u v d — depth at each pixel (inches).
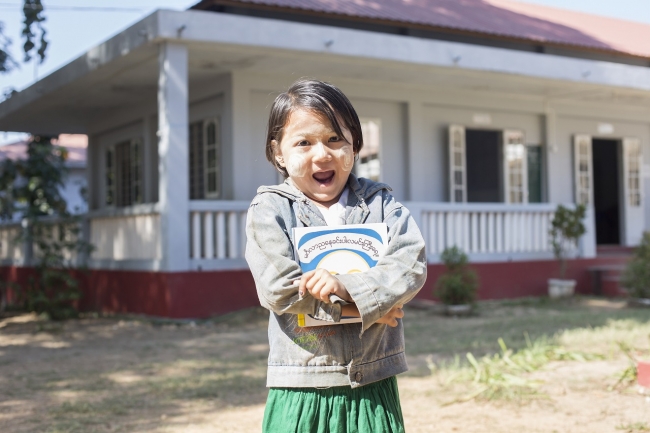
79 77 429.1
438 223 455.2
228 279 376.8
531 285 480.4
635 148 613.3
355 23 465.4
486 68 439.2
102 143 597.3
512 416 175.2
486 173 614.9
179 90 355.9
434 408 185.0
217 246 382.9
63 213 437.7
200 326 354.3
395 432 83.1
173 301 360.2
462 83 490.0
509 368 221.5
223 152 446.3
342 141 82.1
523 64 454.9
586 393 194.1
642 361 197.9
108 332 345.4
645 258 437.1
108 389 217.2
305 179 82.3
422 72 447.5
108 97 494.3
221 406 193.3
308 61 410.6
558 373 216.7
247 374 235.0
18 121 570.3
